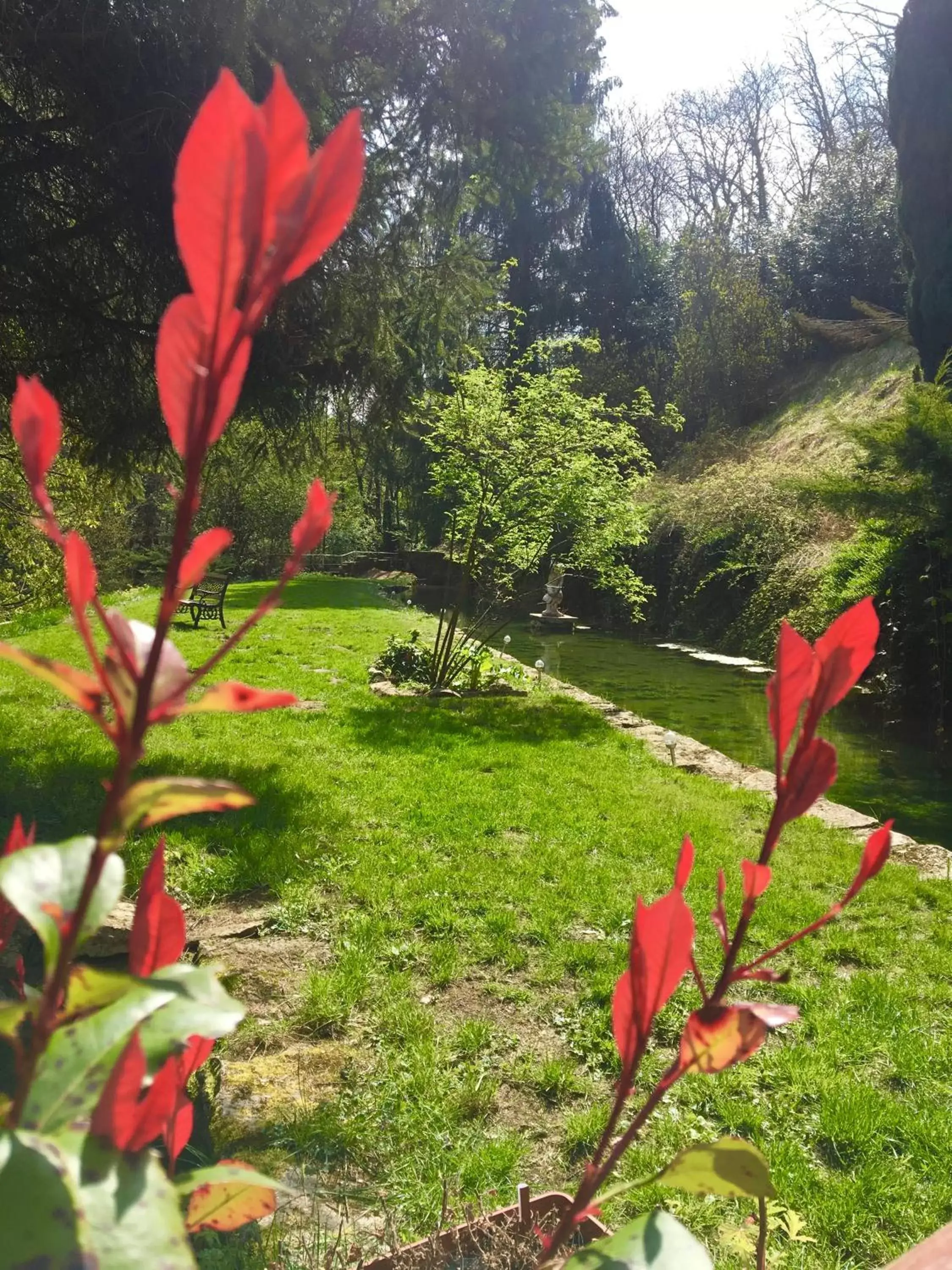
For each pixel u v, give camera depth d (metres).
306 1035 3.59
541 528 10.87
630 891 5.13
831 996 4.10
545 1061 3.51
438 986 4.08
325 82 6.88
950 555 11.73
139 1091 0.34
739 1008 0.45
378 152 7.81
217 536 0.29
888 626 13.73
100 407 7.21
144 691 0.30
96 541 20.22
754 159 33.88
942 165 14.49
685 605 20.88
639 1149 3.00
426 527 31.28
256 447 8.88
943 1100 3.32
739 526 20.06
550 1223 1.86
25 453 0.31
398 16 7.50
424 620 19.06
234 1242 2.29
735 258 28.77
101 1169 0.30
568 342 11.15
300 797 6.54
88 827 5.71
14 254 6.00
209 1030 0.36
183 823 5.77
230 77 0.27
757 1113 3.19
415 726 9.19
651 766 7.99
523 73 8.05
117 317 7.46
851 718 12.73
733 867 5.58
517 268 32.75
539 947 4.47
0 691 10.01
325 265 7.42
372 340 7.80
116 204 6.72
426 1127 3.01
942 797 8.98
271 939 4.42
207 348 0.28
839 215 26.00
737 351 26.77
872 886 5.32
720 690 14.50
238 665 12.65
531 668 16.30
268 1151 2.85
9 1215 0.28
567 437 10.90
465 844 5.84
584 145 8.84
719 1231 2.59
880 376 22.08
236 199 0.27
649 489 22.81
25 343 7.25
